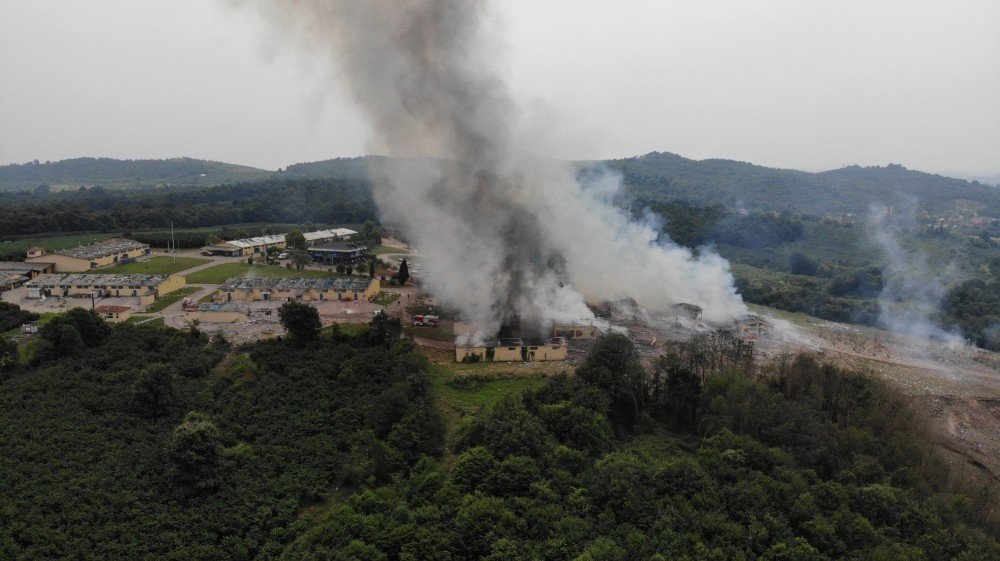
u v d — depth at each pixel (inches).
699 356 4274.1
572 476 2893.7
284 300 5664.4
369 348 4185.5
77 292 5639.8
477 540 2444.6
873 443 3378.4
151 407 3289.9
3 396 3287.4
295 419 3307.1
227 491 2768.2
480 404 3686.0
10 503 2568.9
